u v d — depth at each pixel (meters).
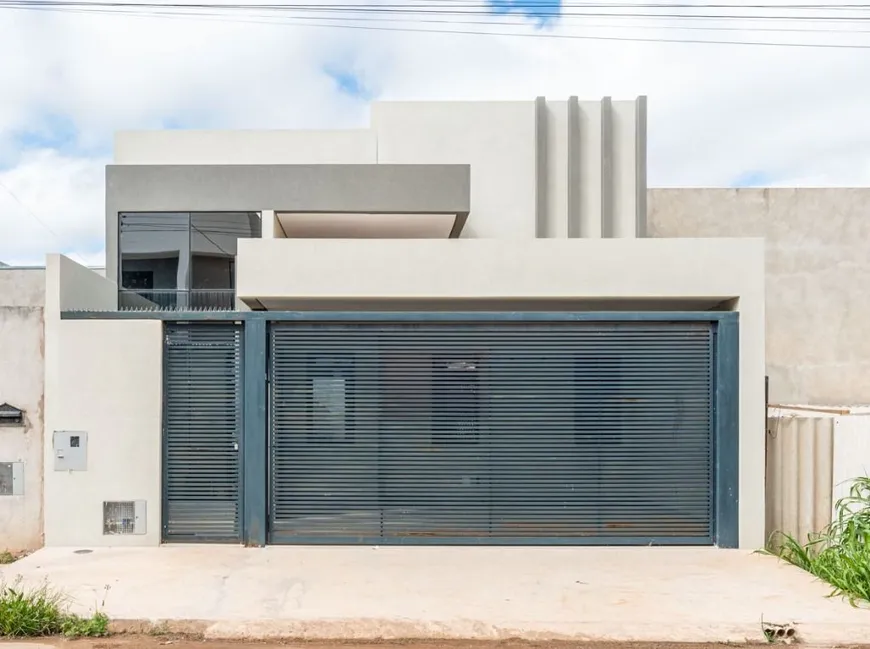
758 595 5.42
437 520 6.89
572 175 13.19
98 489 6.70
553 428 6.98
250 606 5.11
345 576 5.84
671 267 7.15
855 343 13.41
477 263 7.21
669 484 6.95
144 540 6.70
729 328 6.98
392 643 4.67
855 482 6.58
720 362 6.96
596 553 6.62
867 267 13.47
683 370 7.02
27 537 6.78
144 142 12.05
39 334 6.89
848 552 5.84
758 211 13.58
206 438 6.85
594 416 6.99
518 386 7.01
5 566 6.08
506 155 13.09
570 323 7.04
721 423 6.91
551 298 7.28
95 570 5.93
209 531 6.80
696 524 6.92
